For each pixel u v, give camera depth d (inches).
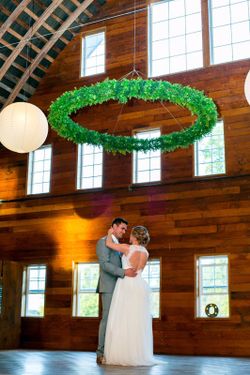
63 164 421.7
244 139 360.8
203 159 375.9
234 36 385.1
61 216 410.9
